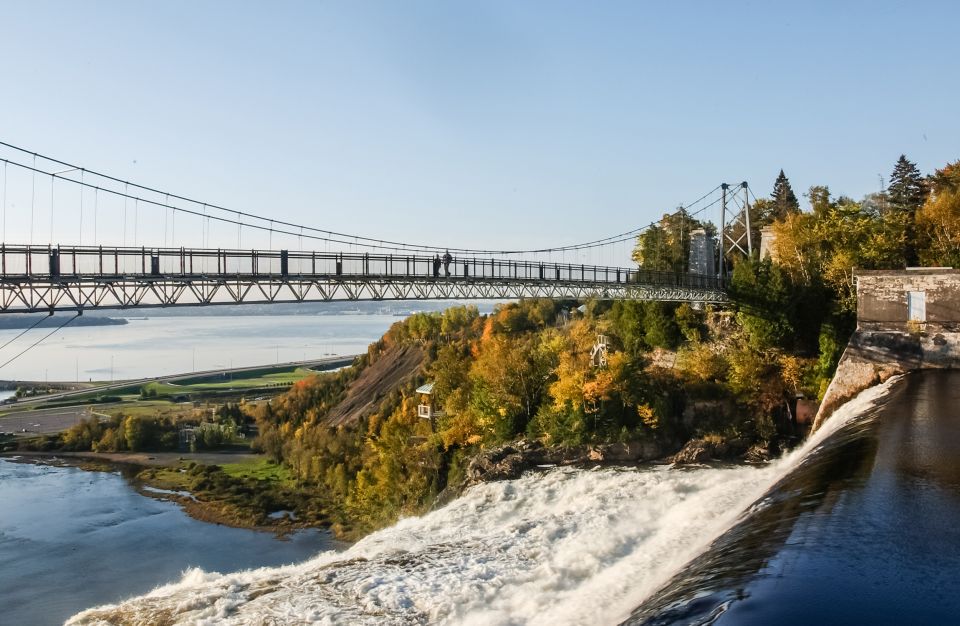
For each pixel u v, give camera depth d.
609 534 30.47
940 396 34.88
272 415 143.50
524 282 68.50
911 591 11.59
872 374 47.72
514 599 24.94
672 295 79.00
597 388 65.00
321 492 96.88
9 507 93.12
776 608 11.36
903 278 47.31
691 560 18.64
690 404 67.69
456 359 88.38
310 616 25.61
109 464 122.75
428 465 73.88
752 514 20.17
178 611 27.45
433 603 25.62
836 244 72.75
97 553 73.50
